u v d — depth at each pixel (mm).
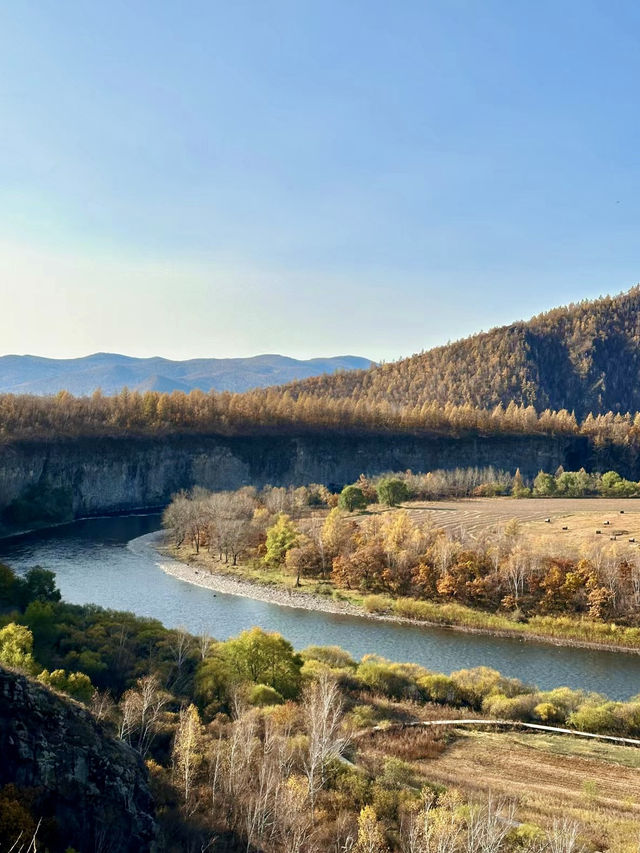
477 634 93250
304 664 69188
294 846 31938
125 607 101188
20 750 28156
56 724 30375
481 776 47094
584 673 78438
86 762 30141
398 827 36656
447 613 99188
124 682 55906
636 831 37719
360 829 33750
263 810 33531
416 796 41000
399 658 82500
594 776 47812
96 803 29297
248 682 59062
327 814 37156
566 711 61188
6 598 74500
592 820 39688
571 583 98812
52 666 56500
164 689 55750
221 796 36625
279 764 40781
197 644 68188
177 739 42281
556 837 31359
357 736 53281
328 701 47875
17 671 31578
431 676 67625
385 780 43188
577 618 95375
